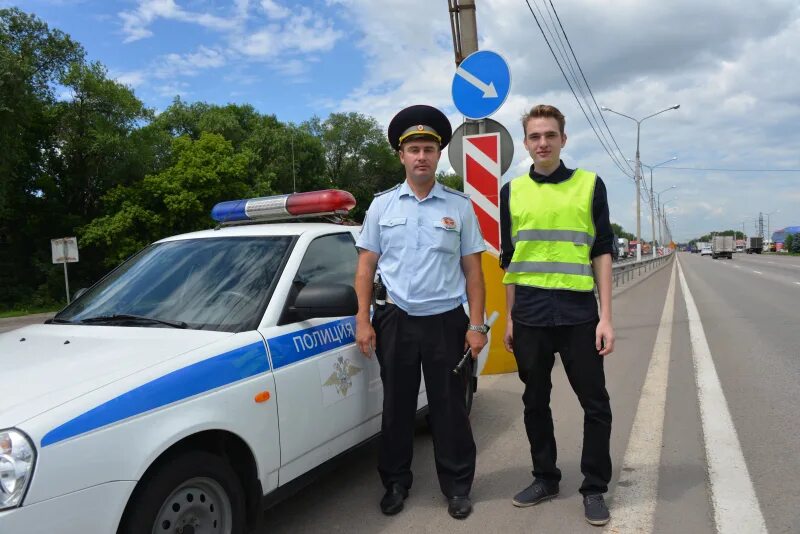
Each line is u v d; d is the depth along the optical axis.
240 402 2.58
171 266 3.44
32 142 28.38
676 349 7.94
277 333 2.92
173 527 2.31
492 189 6.70
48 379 2.28
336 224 3.98
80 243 27.62
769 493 3.35
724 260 58.56
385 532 3.08
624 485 3.53
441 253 3.23
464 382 3.38
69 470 1.96
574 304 3.10
